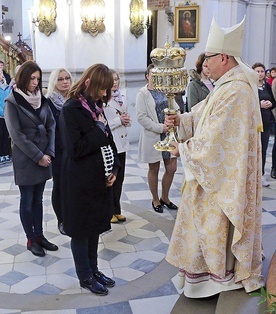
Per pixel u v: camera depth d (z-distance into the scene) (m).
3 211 5.28
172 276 3.73
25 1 16.59
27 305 3.28
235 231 2.57
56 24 8.52
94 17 8.40
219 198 2.58
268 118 6.23
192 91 4.98
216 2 10.80
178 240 2.81
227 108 2.55
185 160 2.60
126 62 8.63
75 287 3.55
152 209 5.32
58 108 4.28
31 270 3.84
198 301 2.89
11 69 9.77
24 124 3.88
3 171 7.15
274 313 1.95
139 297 3.40
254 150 2.63
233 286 2.71
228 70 2.66
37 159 3.87
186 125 2.83
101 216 3.26
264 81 6.30
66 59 8.52
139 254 4.15
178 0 10.74
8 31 16.41
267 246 3.44
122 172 4.80
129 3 8.47
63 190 3.27
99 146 3.14
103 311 3.21
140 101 4.86
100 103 3.27
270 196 5.82
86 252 3.41
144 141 5.00
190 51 10.74
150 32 11.30
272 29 12.56
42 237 4.21
